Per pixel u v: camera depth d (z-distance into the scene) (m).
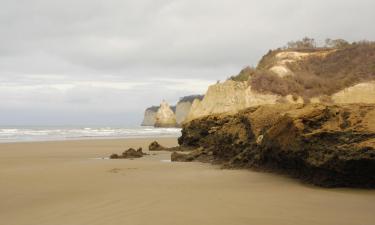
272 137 12.87
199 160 18.86
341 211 7.95
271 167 13.81
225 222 7.15
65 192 10.49
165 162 18.47
